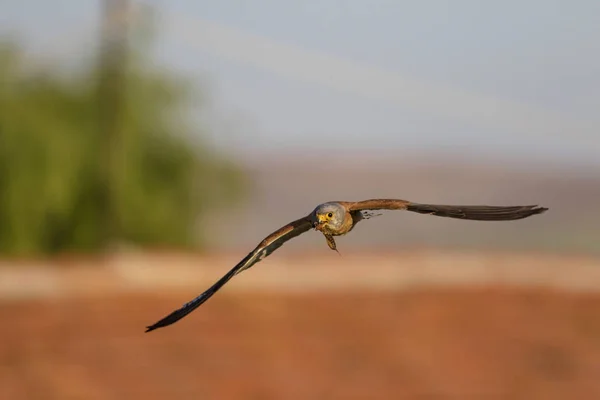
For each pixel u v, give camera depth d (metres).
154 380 17.38
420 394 16.72
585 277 25.84
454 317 21.38
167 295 23.81
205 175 37.12
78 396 16.38
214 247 37.72
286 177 79.38
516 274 26.17
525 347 19.16
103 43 34.59
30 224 34.31
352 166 93.00
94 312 21.94
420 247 36.25
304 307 22.27
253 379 17.27
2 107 34.34
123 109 35.06
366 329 20.17
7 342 19.47
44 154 34.25
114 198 34.59
